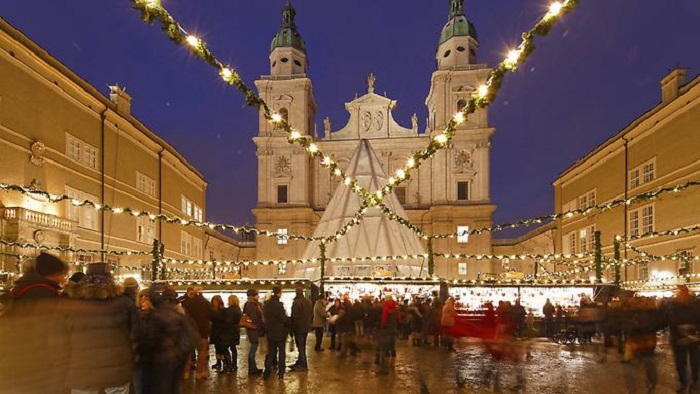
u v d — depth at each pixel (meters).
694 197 27.59
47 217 24.23
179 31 8.62
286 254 62.75
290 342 18.52
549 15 7.98
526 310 21.50
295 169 63.78
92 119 30.00
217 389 10.34
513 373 12.07
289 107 64.88
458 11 66.56
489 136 62.28
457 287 21.66
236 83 10.19
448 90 63.12
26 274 4.88
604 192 39.03
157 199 38.03
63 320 4.71
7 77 22.98
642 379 11.32
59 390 4.55
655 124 31.66
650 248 32.09
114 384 5.16
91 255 29.05
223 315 12.27
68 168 27.39
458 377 10.89
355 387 10.56
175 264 40.72
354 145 65.06
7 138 22.97
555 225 50.09
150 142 36.69
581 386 10.62
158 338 6.84
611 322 15.80
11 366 4.24
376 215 25.92
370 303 15.61
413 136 64.38
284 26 68.06
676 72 31.00
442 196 62.09
